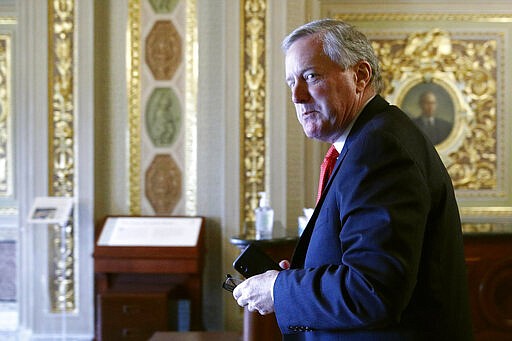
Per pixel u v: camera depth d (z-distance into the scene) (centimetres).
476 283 354
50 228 581
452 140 621
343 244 152
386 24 616
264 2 575
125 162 599
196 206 598
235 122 578
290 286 155
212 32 594
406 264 142
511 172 621
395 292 141
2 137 668
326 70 166
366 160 152
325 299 148
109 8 596
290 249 368
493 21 616
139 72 600
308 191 591
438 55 616
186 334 508
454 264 163
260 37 577
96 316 579
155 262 553
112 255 555
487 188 622
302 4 579
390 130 157
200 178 598
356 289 143
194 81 598
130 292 536
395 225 144
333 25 168
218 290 592
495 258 354
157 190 601
